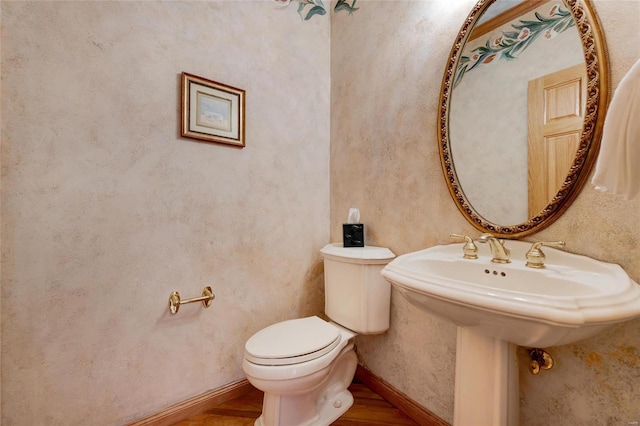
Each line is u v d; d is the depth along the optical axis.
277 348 1.11
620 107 0.57
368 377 1.53
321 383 1.17
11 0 0.96
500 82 1.00
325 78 1.83
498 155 1.01
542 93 0.90
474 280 0.95
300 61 1.71
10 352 0.96
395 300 1.40
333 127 1.81
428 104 1.25
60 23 1.04
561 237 0.86
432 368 1.22
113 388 1.14
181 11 1.30
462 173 1.11
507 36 0.99
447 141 1.15
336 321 1.46
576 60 0.82
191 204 1.33
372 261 1.31
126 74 1.16
